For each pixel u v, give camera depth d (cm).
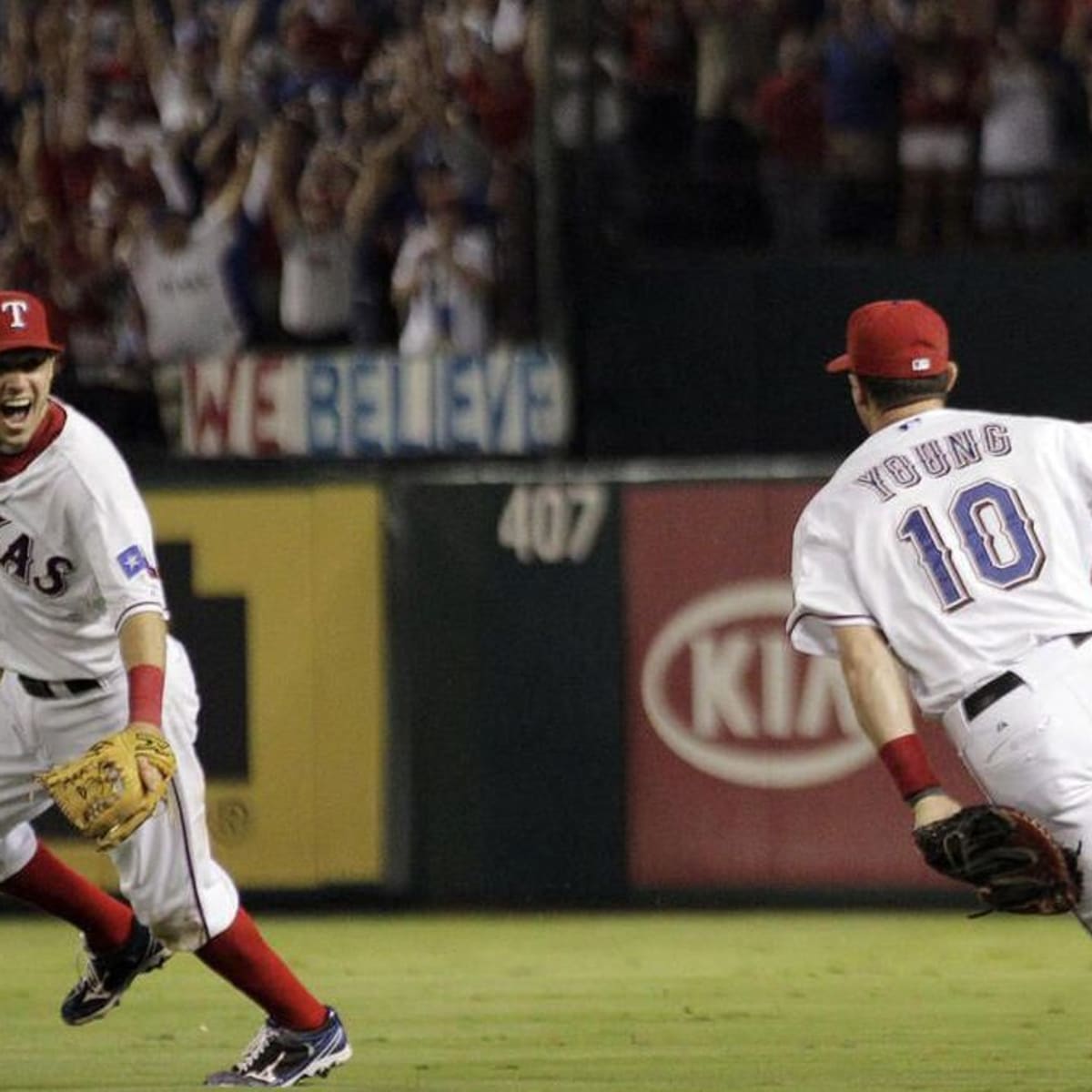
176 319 4572
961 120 4616
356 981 3156
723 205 4697
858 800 3784
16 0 5112
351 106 4709
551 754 3841
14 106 4906
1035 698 1823
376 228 4616
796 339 4506
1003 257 4481
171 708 2162
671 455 4512
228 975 2227
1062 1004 2877
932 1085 2309
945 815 1783
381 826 3844
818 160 4662
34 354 2066
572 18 4675
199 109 4838
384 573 3841
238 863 3841
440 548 3853
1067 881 1750
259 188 4638
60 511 2100
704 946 3438
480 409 4272
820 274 4500
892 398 1939
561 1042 2636
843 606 1870
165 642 2088
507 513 3847
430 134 4638
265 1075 2252
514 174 4650
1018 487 1877
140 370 4562
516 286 4622
